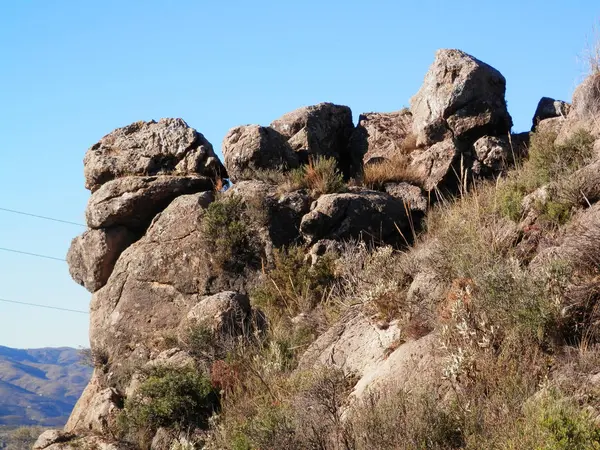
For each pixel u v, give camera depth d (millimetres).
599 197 10766
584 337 8117
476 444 7332
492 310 8719
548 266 8586
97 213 17672
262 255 16031
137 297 16469
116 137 18984
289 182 17031
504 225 11336
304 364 11461
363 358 10555
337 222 15898
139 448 12414
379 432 7980
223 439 10695
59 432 13375
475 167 16766
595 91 14367
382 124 19531
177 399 12227
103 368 16203
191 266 16219
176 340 15000
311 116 19188
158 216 17203
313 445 8758
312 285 14781
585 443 6500
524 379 7824
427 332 9867
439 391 8523
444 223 13953
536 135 15180
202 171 18062
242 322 13797
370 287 11305
